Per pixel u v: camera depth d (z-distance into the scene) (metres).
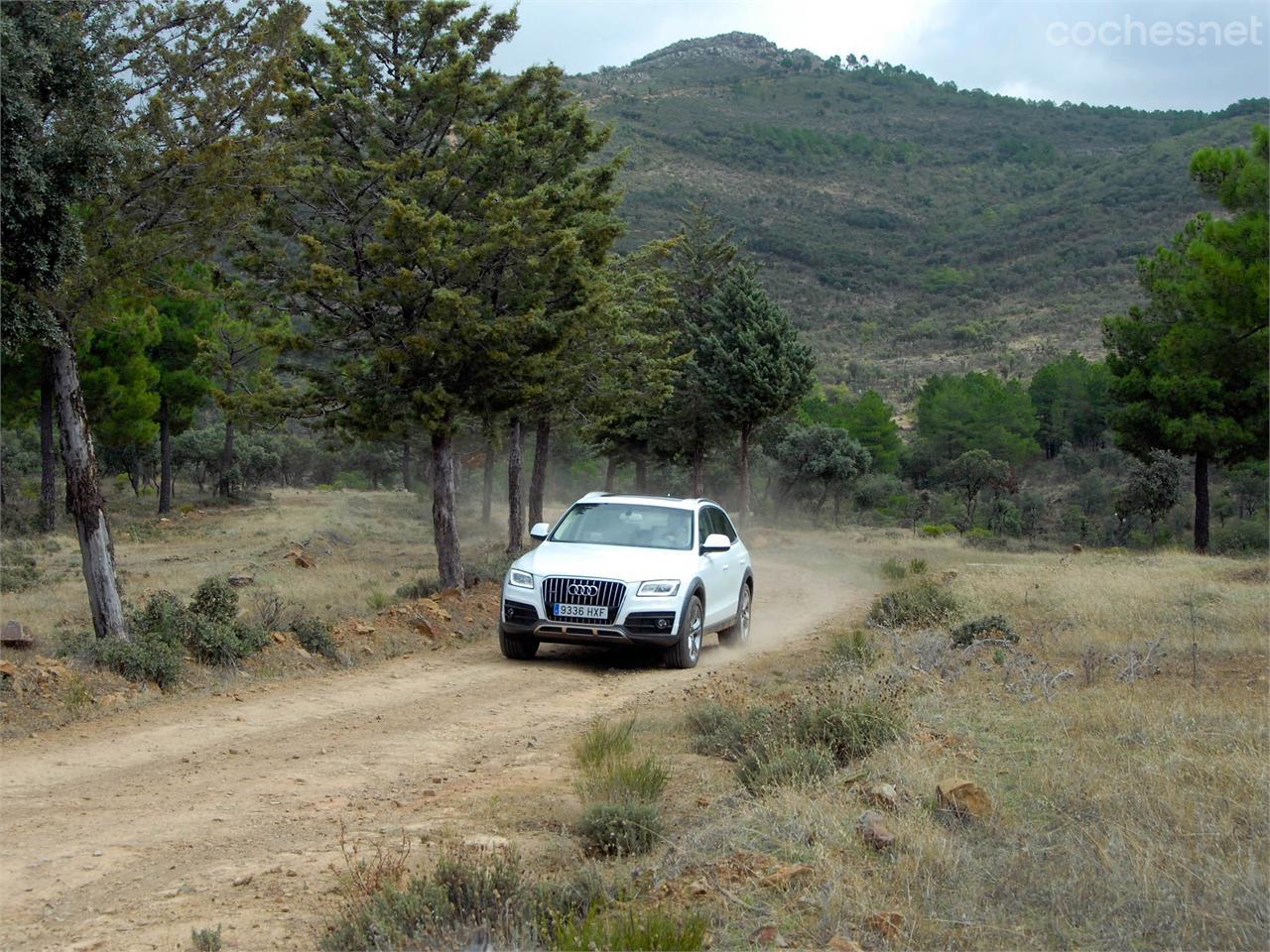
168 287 13.50
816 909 4.61
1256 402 38.59
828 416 93.81
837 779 6.67
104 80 11.77
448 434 19.81
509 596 12.64
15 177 10.60
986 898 4.71
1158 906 4.44
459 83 19.06
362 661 13.34
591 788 6.57
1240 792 6.09
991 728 8.15
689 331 41.53
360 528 46.47
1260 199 28.75
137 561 32.25
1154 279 40.91
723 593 14.06
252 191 13.82
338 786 7.31
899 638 13.06
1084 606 17.27
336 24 19.78
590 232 21.22
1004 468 64.56
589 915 4.28
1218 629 15.02
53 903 5.05
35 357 38.09
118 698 10.35
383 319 19.11
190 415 49.91
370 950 4.20
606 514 13.92
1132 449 42.53
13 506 41.59
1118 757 6.97
